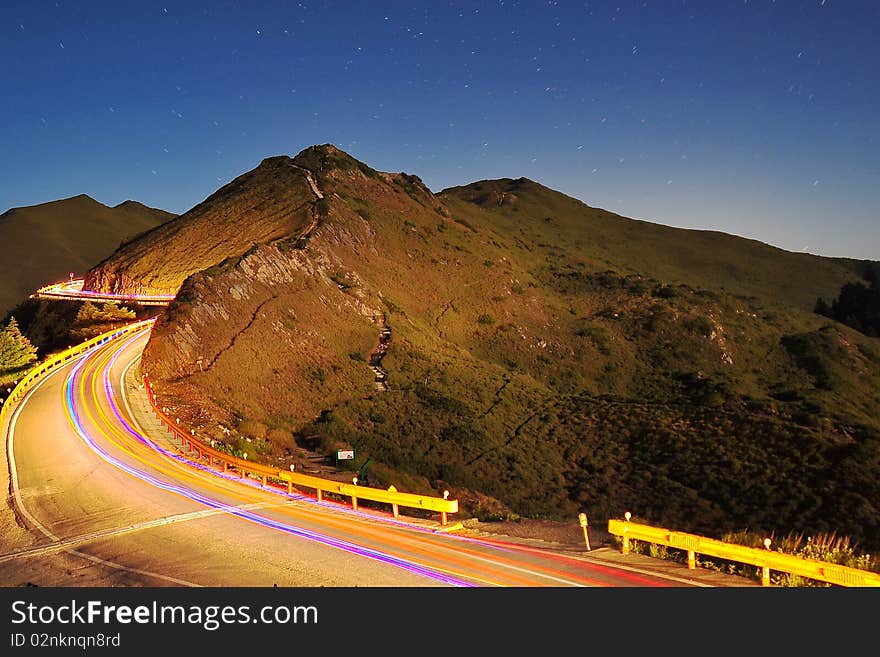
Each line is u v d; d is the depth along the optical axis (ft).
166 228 377.50
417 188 457.27
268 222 331.98
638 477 139.74
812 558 39.19
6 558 45.80
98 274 340.18
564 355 272.31
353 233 316.19
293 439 131.13
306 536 48.24
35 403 117.80
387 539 47.44
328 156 428.15
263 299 206.90
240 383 154.61
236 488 68.28
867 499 121.90
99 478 70.64
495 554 43.09
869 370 287.89
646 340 290.97
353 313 234.99
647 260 613.52
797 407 195.72
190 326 170.40
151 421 107.55
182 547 46.11
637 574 38.09
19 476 72.59
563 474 143.74
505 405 183.11
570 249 560.61
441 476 130.31
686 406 193.57
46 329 264.31
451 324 274.16
